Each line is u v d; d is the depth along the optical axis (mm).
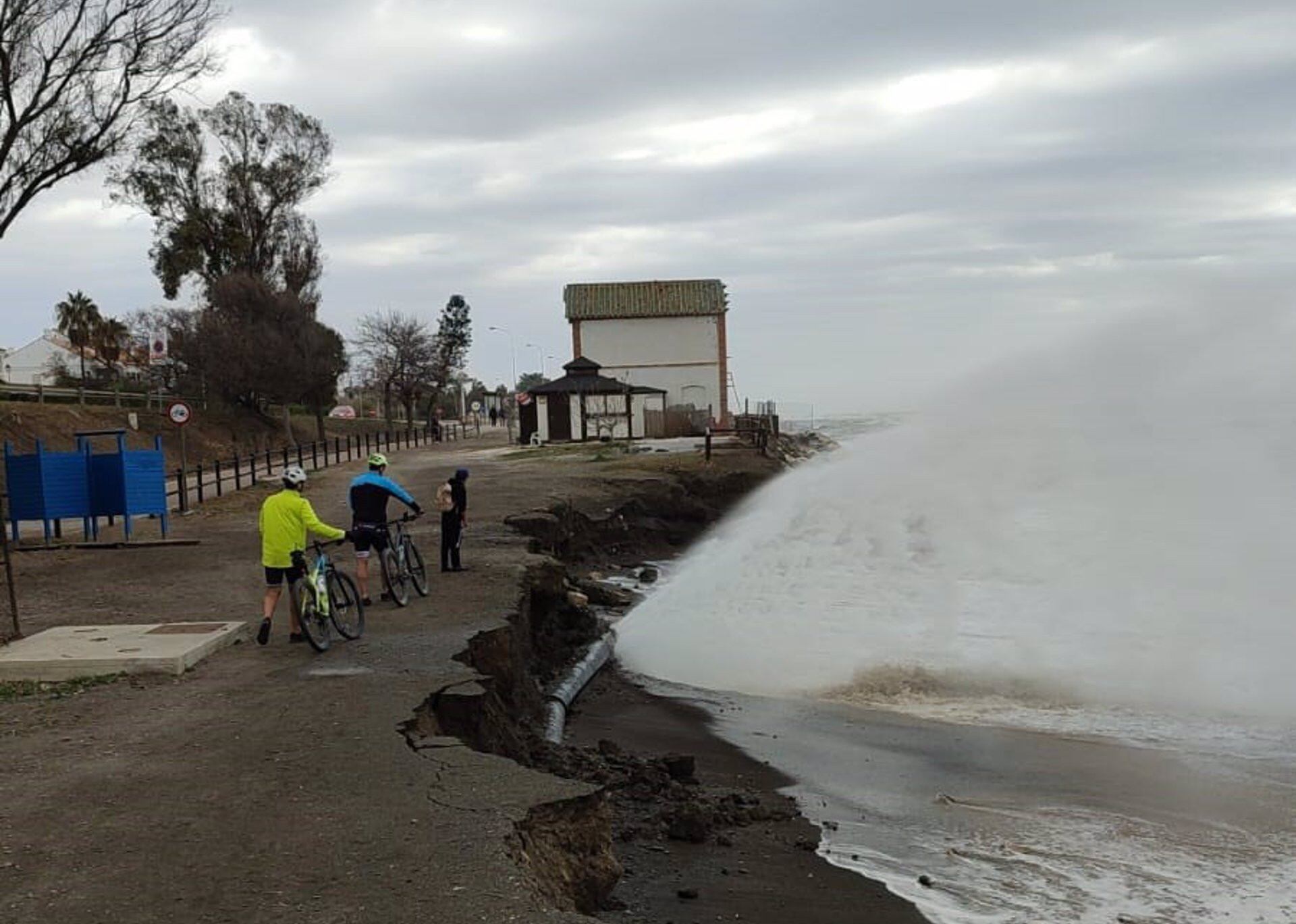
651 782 9828
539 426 60094
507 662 12320
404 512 25891
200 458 55469
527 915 5176
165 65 31859
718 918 6984
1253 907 7461
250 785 7215
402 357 90625
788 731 12312
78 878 5699
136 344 77250
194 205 67000
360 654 11320
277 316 66500
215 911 5250
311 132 70438
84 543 21469
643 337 70500
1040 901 7523
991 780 10383
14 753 8141
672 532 32875
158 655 10773
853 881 7750
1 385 52312
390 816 6551
